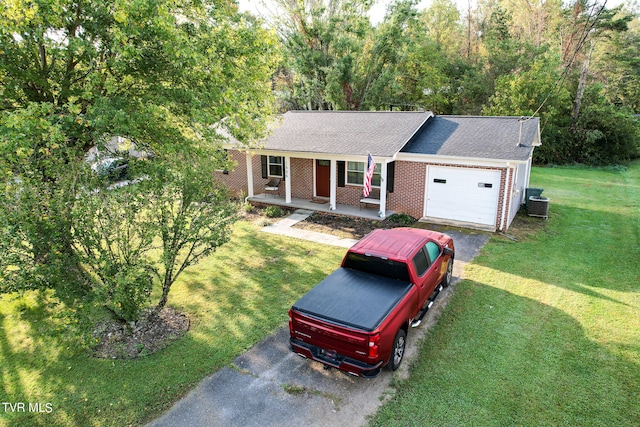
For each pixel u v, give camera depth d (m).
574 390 5.86
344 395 5.87
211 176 7.91
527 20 46.34
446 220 14.34
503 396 5.75
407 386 6.01
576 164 29.50
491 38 37.62
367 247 7.63
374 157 13.64
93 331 7.29
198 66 9.62
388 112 17.45
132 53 8.41
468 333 7.35
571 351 6.77
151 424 5.43
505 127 14.84
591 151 29.58
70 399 5.94
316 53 29.39
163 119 9.73
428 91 39.16
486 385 5.98
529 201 15.04
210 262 11.02
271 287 9.45
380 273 7.29
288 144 15.98
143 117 8.79
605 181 22.92
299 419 5.43
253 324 7.85
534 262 10.71
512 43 35.06
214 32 9.98
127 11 8.03
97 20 8.54
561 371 6.27
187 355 6.90
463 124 15.88
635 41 42.72
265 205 17.17
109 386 6.18
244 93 10.57
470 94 36.56
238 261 11.08
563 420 5.31
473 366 6.43
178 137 9.88
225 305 8.62
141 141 10.12
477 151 13.38
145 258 7.32
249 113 11.75
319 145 15.40
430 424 5.28
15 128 7.24
